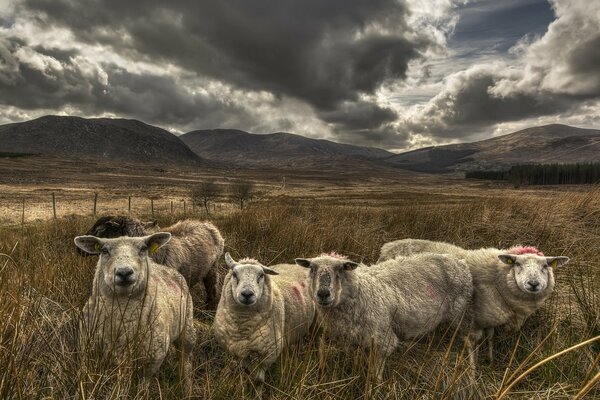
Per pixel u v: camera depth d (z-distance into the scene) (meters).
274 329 4.94
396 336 5.16
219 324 5.00
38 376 3.72
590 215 10.36
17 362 3.38
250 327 4.81
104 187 83.75
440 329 5.77
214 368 4.95
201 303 7.65
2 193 55.06
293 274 6.40
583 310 5.54
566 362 4.61
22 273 4.60
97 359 3.63
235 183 46.09
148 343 3.98
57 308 4.94
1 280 3.95
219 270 8.16
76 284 5.66
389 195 64.75
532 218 9.95
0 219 22.19
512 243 8.95
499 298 5.59
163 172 178.50
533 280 5.19
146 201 48.69
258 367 4.86
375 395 3.95
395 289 5.33
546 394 4.03
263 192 64.50
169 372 4.66
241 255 8.70
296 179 179.38
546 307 6.08
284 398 3.79
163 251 6.51
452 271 5.68
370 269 5.73
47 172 125.88
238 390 4.12
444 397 3.68
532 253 5.68
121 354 3.88
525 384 4.52
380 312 5.02
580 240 8.51
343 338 5.04
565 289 6.50
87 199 49.81
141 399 3.40
